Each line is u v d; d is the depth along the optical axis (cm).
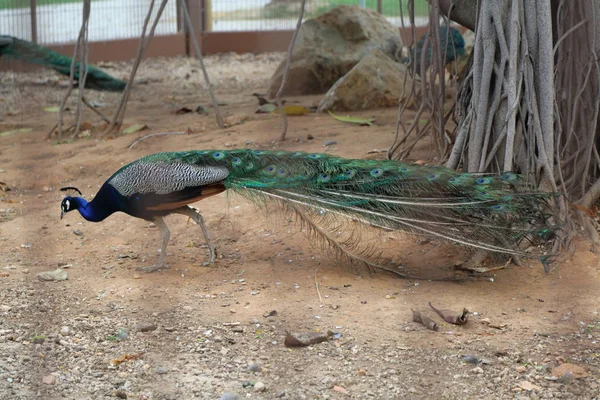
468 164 588
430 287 511
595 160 612
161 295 510
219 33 1633
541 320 463
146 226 641
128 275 546
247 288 518
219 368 415
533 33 568
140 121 1006
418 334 447
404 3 1490
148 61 1543
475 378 400
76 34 1487
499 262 538
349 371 409
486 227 489
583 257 539
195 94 1247
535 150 579
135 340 448
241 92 1261
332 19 1207
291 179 516
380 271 539
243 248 590
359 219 505
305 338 438
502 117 576
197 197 525
